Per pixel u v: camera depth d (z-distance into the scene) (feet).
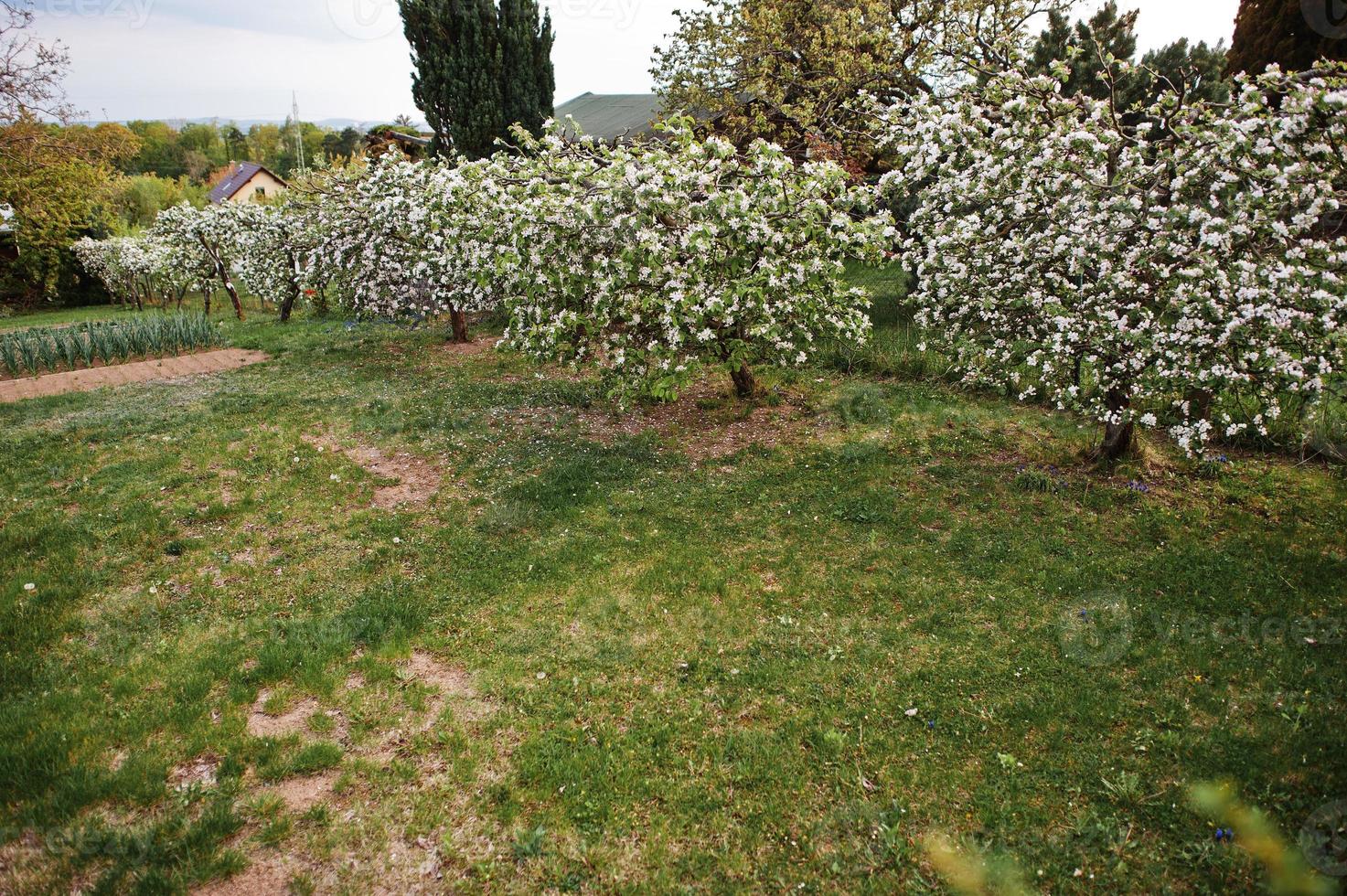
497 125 54.90
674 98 60.39
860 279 51.67
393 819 11.32
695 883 10.23
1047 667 14.10
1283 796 10.83
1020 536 19.11
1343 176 15.34
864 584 17.29
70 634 16.15
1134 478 21.75
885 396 30.42
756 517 20.86
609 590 17.42
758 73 53.21
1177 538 18.47
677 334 22.22
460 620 16.49
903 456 24.52
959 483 22.36
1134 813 10.90
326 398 34.37
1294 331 15.66
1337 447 21.71
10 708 13.53
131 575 18.61
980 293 21.35
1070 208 19.12
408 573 18.61
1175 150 18.12
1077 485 21.65
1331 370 15.76
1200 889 9.67
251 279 55.62
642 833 11.01
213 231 59.21
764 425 28.30
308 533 20.79
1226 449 23.36
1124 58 43.65
